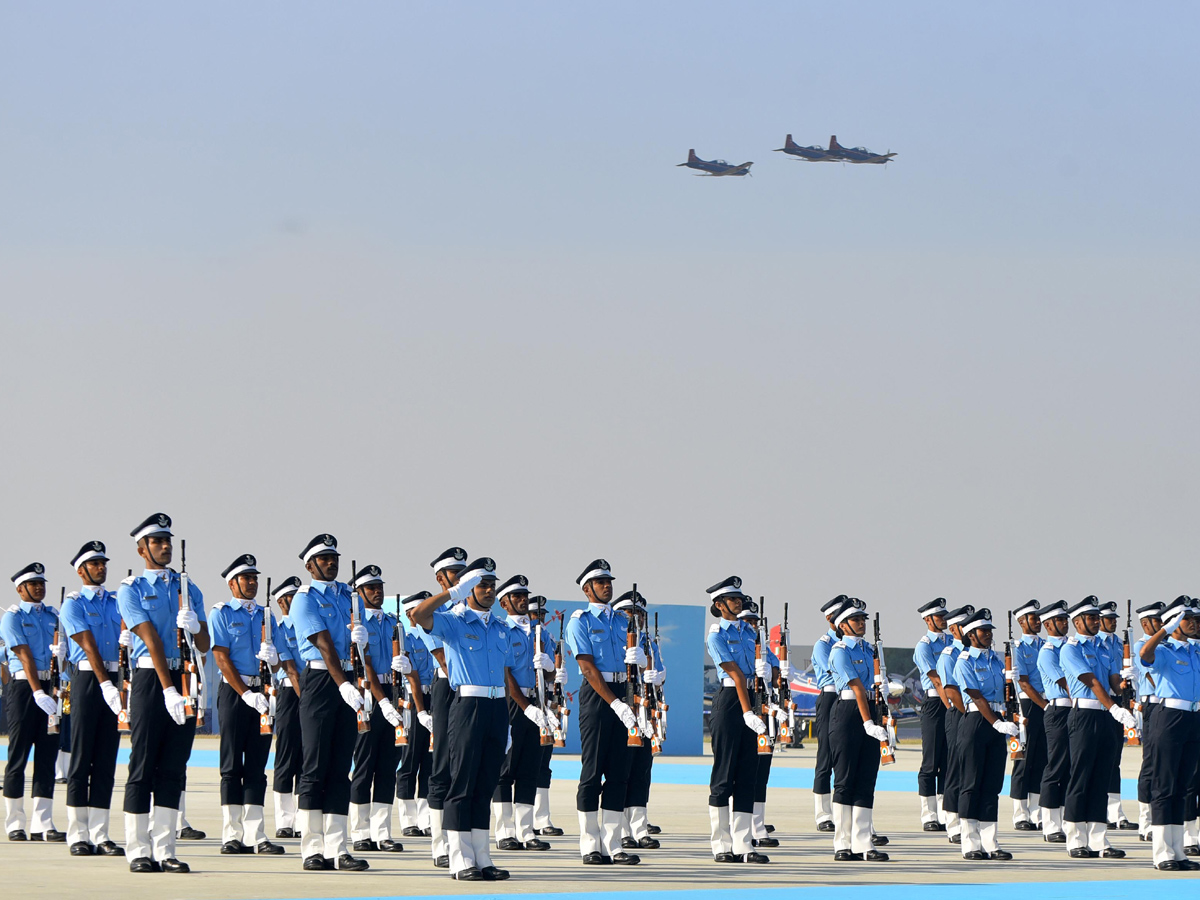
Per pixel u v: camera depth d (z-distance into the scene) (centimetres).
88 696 2155
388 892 1798
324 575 2111
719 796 2236
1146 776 2794
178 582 2020
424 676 2680
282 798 2505
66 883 1819
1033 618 2991
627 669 2239
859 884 1991
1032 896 1914
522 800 2459
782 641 2419
